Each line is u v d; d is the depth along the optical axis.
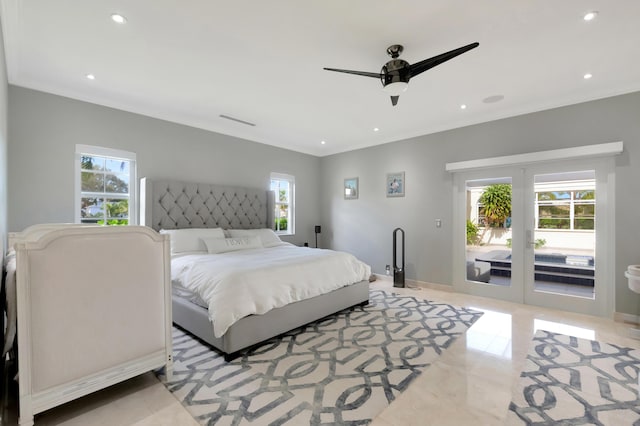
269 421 1.68
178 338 2.80
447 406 1.82
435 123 4.48
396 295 4.35
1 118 2.14
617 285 3.29
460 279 4.47
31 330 1.55
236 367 2.29
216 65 2.80
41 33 2.29
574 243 3.58
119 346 1.86
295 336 2.88
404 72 2.37
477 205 4.32
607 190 3.36
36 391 1.57
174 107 3.88
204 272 2.77
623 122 3.24
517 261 3.97
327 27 2.22
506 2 1.95
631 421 1.69
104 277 1.80
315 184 6.42
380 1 1.94
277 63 2.76
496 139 4.10
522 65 2.77
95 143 3.56
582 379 2.12
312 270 3.22
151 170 4.05
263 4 1.98
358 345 2.68
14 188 3.05
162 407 1.80
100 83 3.18
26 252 1.53
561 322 3.25
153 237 2.02
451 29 2.24
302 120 4.39
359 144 5.71
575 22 2.15
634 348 2.62
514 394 1.95
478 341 2.77
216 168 4.78
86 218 3.55
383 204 5.38
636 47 2.46
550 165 3.74
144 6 2.00
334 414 1.75
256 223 5.27
